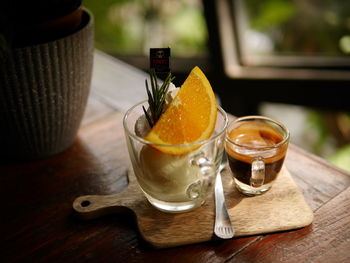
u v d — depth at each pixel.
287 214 0.42
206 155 0.39
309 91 0.92
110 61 0.73
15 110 0.45
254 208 0.43
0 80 0.42
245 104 1.01
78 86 0.47
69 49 0.44
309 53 0.90
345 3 0.84
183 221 0.42
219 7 0.85
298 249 0.39
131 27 1.05
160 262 0.38
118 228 0.42
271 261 0.38
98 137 0.55
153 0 1.01
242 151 0.42
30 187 0.47
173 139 0.38
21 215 0.44
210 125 0.39
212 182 0.37
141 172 0.40
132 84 0.67
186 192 0.40
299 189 0.45
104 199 0.44
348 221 0.41
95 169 0.49
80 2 0.45
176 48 1.01
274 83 0.94
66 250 0.40
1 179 0.48
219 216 0.41
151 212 0.42
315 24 0.88
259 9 0.88
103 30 1.07
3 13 0.40
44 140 0.49
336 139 1.06
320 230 0.41
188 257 0.39
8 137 0.47
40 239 0.41
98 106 0.61
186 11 0.99
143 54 1.06
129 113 0.42
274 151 0.42
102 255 0.39
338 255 0.38
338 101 0.92
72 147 0.53
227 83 0.97
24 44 0.43
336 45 0.88
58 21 0.42
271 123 0.47
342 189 0.45
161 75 0.46
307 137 1.08
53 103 0.46
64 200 0.45
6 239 0.41
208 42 0.92
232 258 0.39
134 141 0.39
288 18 0.89
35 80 0.43
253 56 0.94
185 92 0.40
